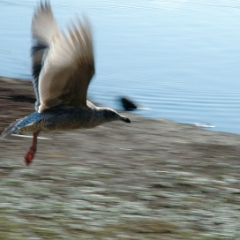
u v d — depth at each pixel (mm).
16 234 9930
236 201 12516
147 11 37406
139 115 19438
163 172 13953
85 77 9539
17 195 11859
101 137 16406
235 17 36594
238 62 27016
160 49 28953
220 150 16078
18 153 14609
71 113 10062
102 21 34375
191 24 34469
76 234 10211
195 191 12914
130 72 25000
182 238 10422
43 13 9836
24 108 18938
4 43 28969
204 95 22188
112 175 13516
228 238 10555
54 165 13891
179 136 17297
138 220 11086
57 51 9102
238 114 20078
